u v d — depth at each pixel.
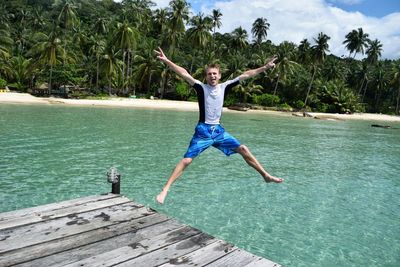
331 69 75.56
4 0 83.94
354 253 6.94
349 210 9.48
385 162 17.70
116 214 5.41
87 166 12.23
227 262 4.16
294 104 68.06
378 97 83.12
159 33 71.81
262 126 32.59
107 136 19.11
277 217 8.55
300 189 11.24
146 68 55.72
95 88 59.34
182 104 52.38
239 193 10.27
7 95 42.25
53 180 10.35
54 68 52.88
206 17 59.41
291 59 71.69
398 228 8.34
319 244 7.24
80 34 59.91
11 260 3.92
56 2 86.38
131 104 46.56
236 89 61.03
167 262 4.09
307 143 23.02
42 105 37.00
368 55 79.62
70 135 18.59
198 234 4.87
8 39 54.00
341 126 42.09
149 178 11.23
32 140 16.44
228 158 15.31
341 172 14.41
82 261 3.99
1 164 11.84
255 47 87.62
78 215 5.30
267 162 15.42
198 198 9.56
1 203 8.26
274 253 6.73
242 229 7.69
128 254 4.21
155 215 5.45
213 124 4.62
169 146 17.12
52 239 4.47
